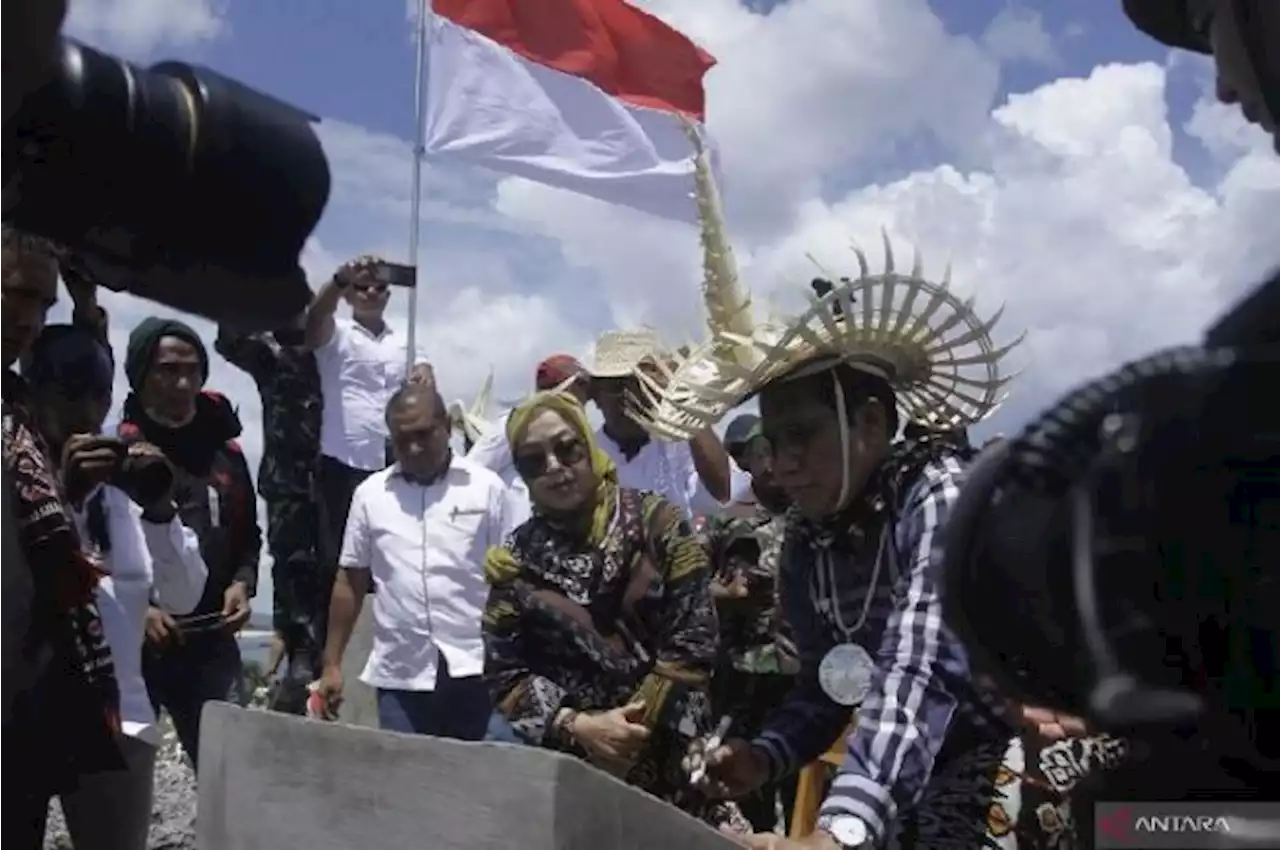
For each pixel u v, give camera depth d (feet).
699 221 8.67
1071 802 3.94
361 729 5.41
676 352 9.00
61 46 3.80
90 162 3.95
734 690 12.94
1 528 9.55
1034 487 3.54
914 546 7.64
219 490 16.28
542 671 11.64
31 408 10.39
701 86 26.07
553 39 25.38
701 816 11.45
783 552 8.74
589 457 11.82
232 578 16.29
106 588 12.20
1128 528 3.43
